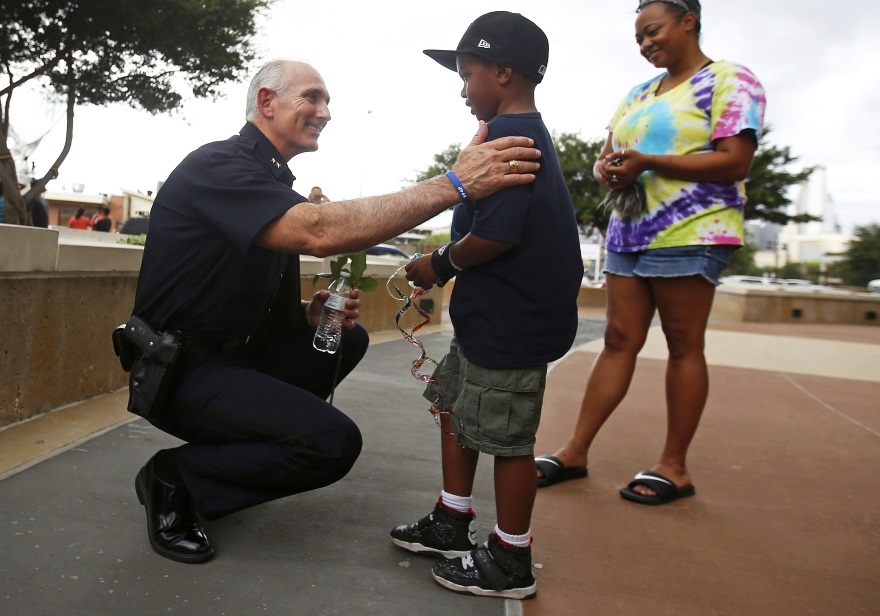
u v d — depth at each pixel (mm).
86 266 3295
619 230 2969
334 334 2346
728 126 2664
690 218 2752
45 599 1769
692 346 2863
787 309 13477
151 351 2061
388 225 1924
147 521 2164
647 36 2852
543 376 2010
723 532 2561
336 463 2064
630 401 4668
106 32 11195
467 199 2055
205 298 2100
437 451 3262
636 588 2107
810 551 2432
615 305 3023
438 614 1887
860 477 3295
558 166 2041
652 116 2840
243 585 1934
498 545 2021
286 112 2182
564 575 2164
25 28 11000
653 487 2818
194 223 2049
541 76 2068
